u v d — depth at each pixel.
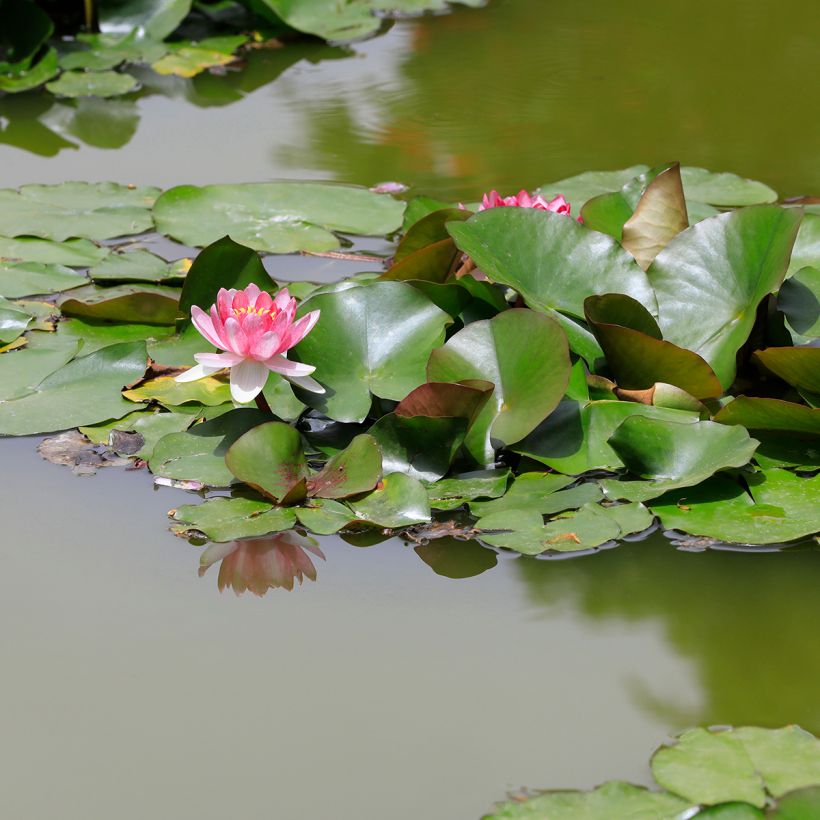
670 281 5.44
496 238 5.45
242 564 5.26
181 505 5.32
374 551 5.27
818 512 5.27
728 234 5.43
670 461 5.32
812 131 6.07
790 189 5.87
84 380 5.46
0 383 5.46
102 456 5.38
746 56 6.46
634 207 5.59
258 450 5.31
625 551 5.27
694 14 7.28
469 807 5.05
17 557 5.26
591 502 5.30
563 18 7.28
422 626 5.20
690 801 5.05
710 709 5.12
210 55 6.55
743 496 5.30
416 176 5.93
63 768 5.08
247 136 6.09
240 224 5.76
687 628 5.20
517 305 5.51
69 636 5.18
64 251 5.69
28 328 5.55
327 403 5.36
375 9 7.39
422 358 5.39
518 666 5.16
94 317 5.58
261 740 5.11
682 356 5.36
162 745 5.10
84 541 5.28
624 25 7.10
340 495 5.30
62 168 5.97
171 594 5.23
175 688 5.14
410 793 5.07
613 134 6.07
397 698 5.14
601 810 5.04
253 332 5.30
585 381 5.38
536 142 6.04
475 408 5.30
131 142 6.07
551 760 5.09
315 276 5.65
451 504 5.30
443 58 6.57
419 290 5.42
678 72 6.32
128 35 6.71
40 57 6.35
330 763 5.09
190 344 5.49
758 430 5.37
